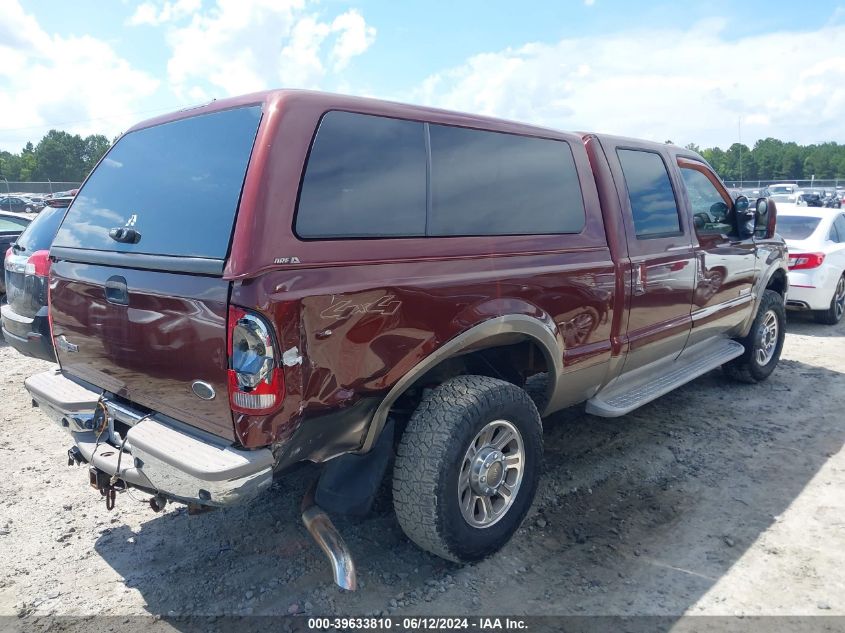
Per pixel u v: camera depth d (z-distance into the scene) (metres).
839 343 7.70
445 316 2.83
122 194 3.03
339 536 2.73
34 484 4.02
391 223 2.72
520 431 3.16
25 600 2.88
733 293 5.17
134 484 2.73
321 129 2.55
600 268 3.68
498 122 3.31
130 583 3.00
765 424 4.95
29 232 5.64
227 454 2.36
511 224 3.26
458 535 2.88
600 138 3.98
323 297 2.41
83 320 3.02
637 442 4.59
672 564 3.13
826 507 3.67
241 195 2.38
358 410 2.63
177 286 2.47
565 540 3.34
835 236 8.80
